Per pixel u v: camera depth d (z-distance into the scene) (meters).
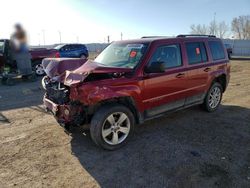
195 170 3.60
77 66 5.43
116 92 4.08
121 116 4.26
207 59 5.90
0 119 5.79
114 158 3.96
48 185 3.28
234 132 5.00
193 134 4.89
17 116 6.01
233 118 5.84
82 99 3.91
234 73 14.66
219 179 3.39
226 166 3.71
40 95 8.45
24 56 11.06
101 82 4.03
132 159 3.93
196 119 5.74
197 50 5.67
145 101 4.58
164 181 3.35
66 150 4.22
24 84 10.92
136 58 4.62
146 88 4.52
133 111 4.57
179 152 4.14
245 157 3.98
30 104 7.17
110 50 5.34
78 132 4.96
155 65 4.33
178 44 5.21
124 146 4.36
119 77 4.26
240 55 38.47
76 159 3.93
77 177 3.45
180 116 5.94
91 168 3.68
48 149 4.26
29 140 4.61
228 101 7.44
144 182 3.33
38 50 13.29
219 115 6.05
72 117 4.09
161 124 5.42
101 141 4.07
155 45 4.72
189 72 5.34
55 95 4.51
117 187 3.23
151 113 4.78
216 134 4.89
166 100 4.97
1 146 4.36
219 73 6.19
